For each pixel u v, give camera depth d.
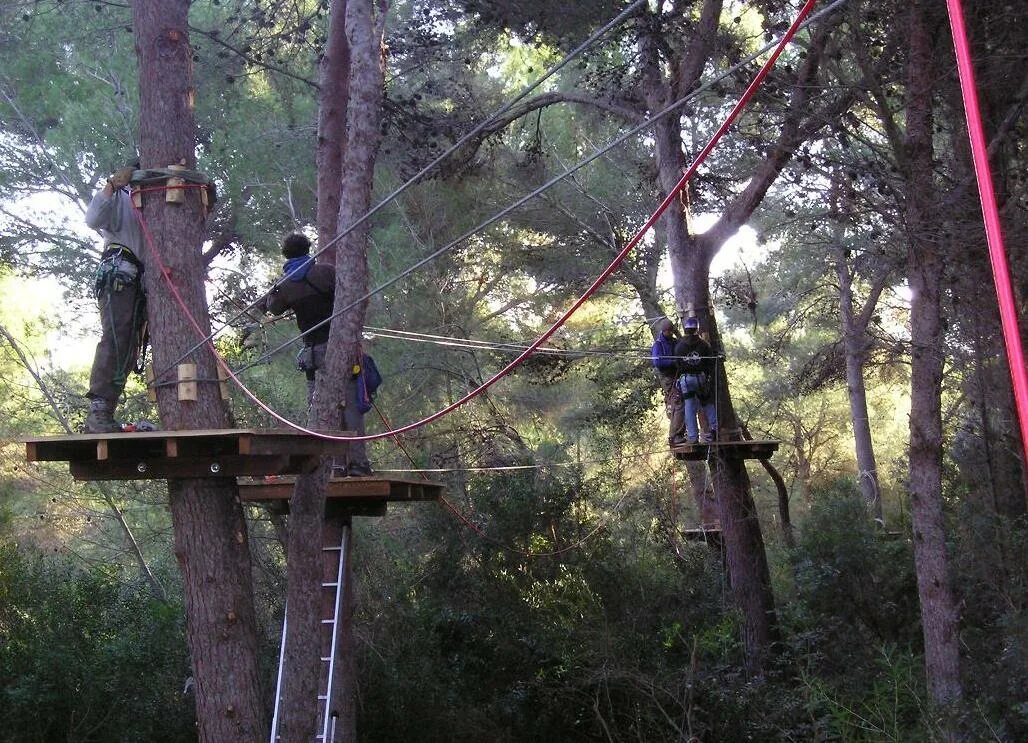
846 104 11.48
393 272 17.69
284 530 14.48
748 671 14.36
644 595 16.16
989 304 12.05
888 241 12.17
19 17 16.81
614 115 16.81
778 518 30.25
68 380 18.48
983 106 11.80
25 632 12.67
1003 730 9.72
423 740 14.07
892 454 34.06
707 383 13.73
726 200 16.58
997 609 13.95
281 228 18.64
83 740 11.91
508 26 14.98
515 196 19.72
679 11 13.73
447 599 16.70
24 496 18.31
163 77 7.58
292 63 18.30
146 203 7.31
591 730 14.68
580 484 17.81
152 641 13.16
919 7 10.96
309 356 8.86
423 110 17.03
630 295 22.84
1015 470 15.19
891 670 10.50
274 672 13.47
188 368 7.13
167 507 16.16
